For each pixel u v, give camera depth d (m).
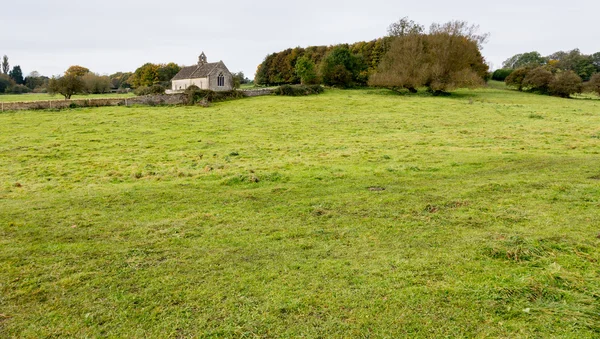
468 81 57.28
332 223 9.24
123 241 8.31
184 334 5.21
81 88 50.34
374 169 15.30
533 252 7.21
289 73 96.31
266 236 8.51
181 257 7.49
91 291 6.29
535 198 10.61
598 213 9.20
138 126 30.12
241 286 6.36
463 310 5.58
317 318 5.49
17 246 8.07
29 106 37.22
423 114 37.38
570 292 5.89
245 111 39.53
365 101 48.84
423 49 62.75
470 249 7.55
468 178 13.32
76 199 11.67
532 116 34.56
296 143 23.64
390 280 6.45
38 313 5.72
